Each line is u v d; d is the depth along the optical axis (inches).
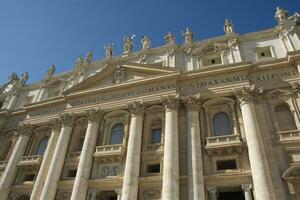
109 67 1363.2
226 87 1076.5
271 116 967.0
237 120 1009.5
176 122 1043.3
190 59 1282.0
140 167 1009.5
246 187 839.1
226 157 934.4
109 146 1095.6
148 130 1122.7
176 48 1350.9
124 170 1023.6
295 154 855.7
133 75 1291.8
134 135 1056.2
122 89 1253.7
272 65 1062.4
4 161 1347.2
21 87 1726.1
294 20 1198.9
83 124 1268.5
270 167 842.8
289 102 978.1
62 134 1222.3
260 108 989.2
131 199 893.8
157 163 1005.8
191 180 878.4
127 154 1013.8
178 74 1149.1
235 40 1238.3
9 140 1472.7
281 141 888.3
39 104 1450.5
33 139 1384.1
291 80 1015.6
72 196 984.3
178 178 895.7
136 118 1117.1
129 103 1171.3
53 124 1322.6
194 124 1013.8
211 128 1031.6
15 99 1669.5
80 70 1542.8
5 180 1205.7
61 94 1407.5
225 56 1218.6
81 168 1048.2
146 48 1435.8
